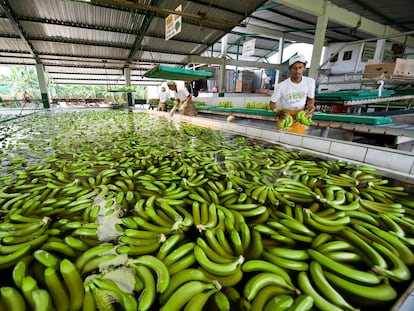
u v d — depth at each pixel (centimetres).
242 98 1145
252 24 1283
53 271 94
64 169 227
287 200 162
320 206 154
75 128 501
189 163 252
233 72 1930
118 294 84
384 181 196
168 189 177
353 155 250
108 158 265
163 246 109
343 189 180
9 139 383
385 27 985
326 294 84
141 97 3048
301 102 363
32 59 1232
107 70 1445
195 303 80
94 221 133
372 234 120
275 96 373
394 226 127
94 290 85
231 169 229
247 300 82
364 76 538
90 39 991
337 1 862
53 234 120
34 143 348
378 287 87
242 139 372
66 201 155
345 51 1431
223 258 104
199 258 101
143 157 270
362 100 496
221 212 143
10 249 106
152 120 659
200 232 125
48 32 898
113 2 534
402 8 897
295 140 317
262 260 102
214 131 452
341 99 472
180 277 92
